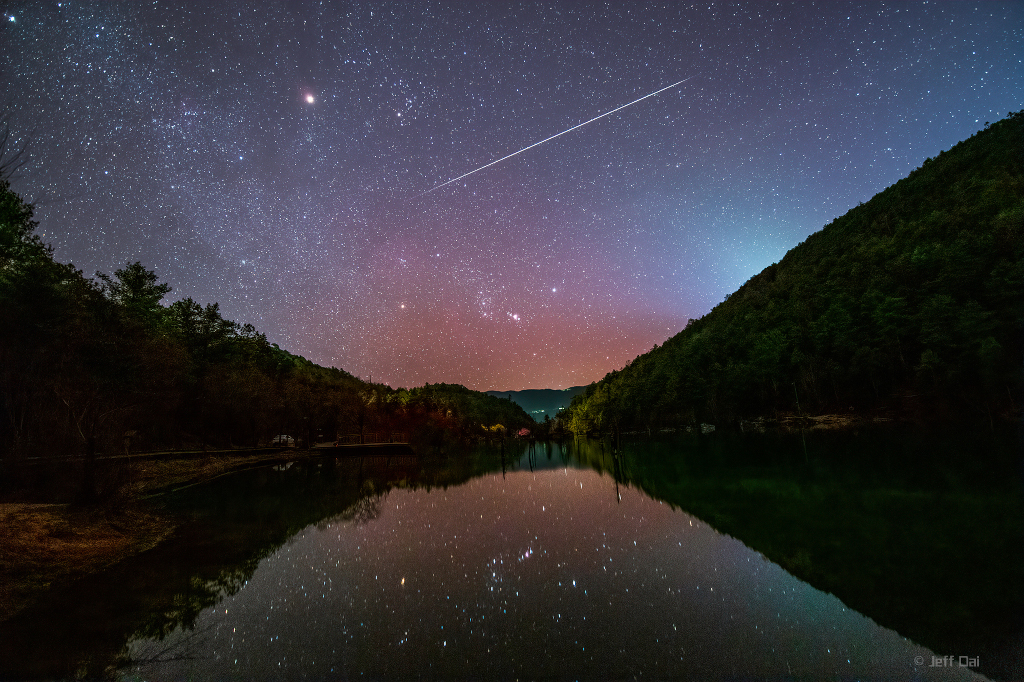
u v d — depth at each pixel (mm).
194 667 5133
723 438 55156
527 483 22453
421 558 9562
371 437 62531
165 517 14406
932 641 5281
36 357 20516
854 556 8641
